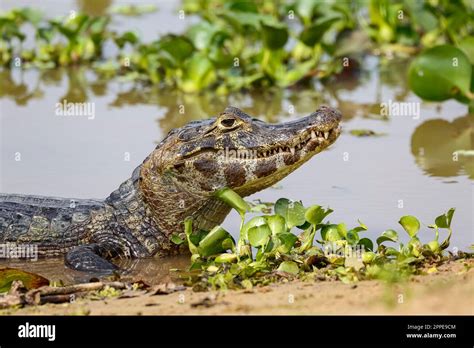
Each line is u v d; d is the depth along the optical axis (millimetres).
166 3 25000
